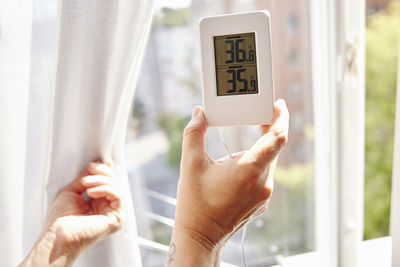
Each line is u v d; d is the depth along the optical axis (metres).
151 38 1.65
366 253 0.99
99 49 0.57
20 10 0.57
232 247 1.24
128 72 0.59
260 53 0.57
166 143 1.77
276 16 1.44
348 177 0.85
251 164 0.51
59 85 0.57
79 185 0.64
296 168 1.62
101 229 0.61
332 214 0.91
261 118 0.58
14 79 0.59
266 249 1.52
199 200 0.55
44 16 0.58
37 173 0.64
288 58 1.46
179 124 1.77
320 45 0.92
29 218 0.65
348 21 0.77
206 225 0.55
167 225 1.35
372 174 1.74
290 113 1.54
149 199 1.43
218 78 0.59
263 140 0.53
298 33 1.45
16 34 0.57
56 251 0.57
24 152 0.62
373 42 1.65
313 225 1.55
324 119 0.96
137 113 1.71
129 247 0.67
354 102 0.81
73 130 0.61
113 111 0.61
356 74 0.79
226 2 1.58
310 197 1.56
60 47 0.56
